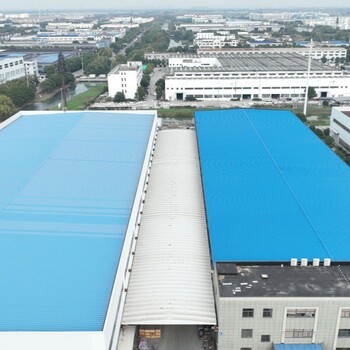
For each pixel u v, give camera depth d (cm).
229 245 2966
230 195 3766
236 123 6056
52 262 2597
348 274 2641
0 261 2586
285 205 3569
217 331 2555
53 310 2198
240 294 2444
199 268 2975
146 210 3828
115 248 2772
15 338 2012
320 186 3944
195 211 3788
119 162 4241
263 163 4519
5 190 3553
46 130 5297
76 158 4312
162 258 3088
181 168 4775
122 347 2444
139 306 2644
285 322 2466
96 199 3434
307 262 2742
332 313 2439
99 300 2283
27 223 3038
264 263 2748
